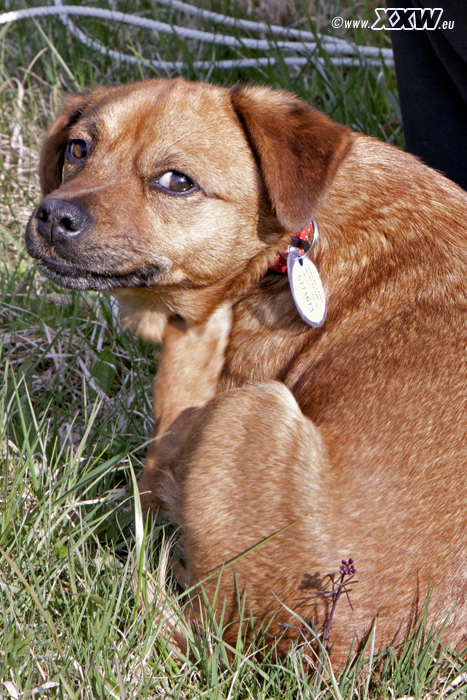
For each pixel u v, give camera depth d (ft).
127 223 9.34
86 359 13.25
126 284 9.64
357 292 9.32
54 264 9.41
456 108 12.37
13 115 19.04
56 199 9.14
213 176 9.45
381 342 8.68
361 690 7.78
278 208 8.95
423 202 9.66
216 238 9.66
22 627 8.07
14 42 21.31
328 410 8.41
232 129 9.66
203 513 8.21
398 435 7.85
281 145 9.23
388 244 9.41
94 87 11.34
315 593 7.59
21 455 9.78
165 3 20.76
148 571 9.04
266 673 8.05
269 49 19.11
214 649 8.05
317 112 9.77
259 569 7.82
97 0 22.40
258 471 8.06
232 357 10.11
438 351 8.30
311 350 9.27
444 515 7.48
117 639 8.31
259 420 8.32
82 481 9.39
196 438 8.74
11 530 9.04
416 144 13.05
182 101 9.65
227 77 19.61
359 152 10.01
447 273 8.98
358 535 7.54
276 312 9.88
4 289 14.40
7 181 17.51
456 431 7.76
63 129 11.18
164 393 10.41
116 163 9.59
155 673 8.02
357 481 7.72
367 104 17.72
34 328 13.70
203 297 10.19
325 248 9.65
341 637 7.60
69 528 9.32
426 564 7.46
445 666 8.00
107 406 12.28
